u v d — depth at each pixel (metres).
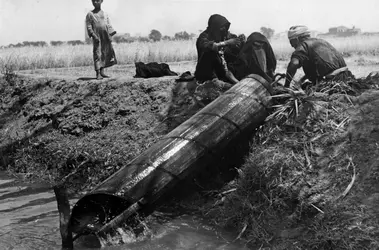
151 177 6.31
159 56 23.77
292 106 6.89
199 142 6.67
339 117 6.53
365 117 6.24
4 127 11.43
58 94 10.84
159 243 5.94
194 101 8.73
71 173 8.47
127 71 16.75
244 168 6.58
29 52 21.34
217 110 6.98
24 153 9.98
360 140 6.00
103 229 6.00
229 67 8.61
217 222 6.38
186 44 25.56
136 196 6.16
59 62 21.16
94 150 8.73
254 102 7.05
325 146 6.25
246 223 6.02
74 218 6.16
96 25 10.98
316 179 5.92
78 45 23.06
